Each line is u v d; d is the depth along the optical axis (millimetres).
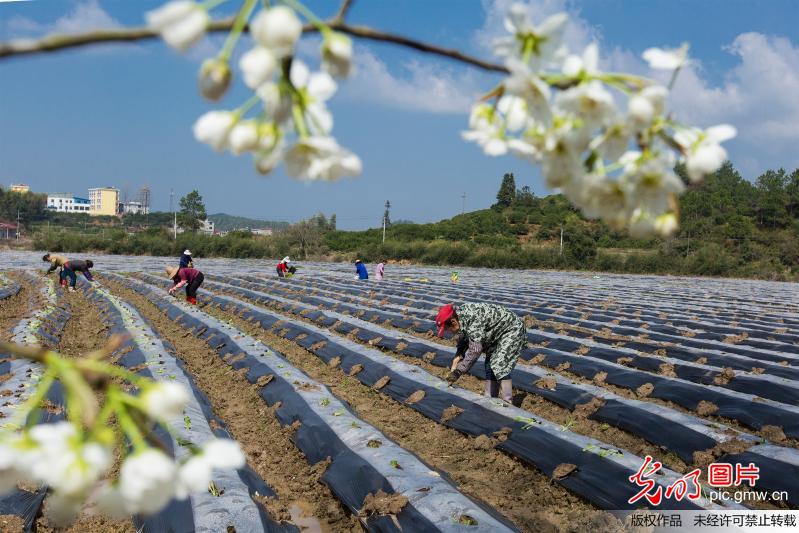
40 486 6012
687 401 9445
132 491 872
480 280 36188
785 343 14812
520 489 6762
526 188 92062
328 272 39750
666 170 1045
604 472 6512
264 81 912
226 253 56625
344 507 6465
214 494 5867
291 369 11281
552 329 16016
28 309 19203
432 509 5727
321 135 1014
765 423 8344
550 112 1047
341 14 992
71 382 908
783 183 89562
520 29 1053
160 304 21312
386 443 7363
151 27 827
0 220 90000
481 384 11008
